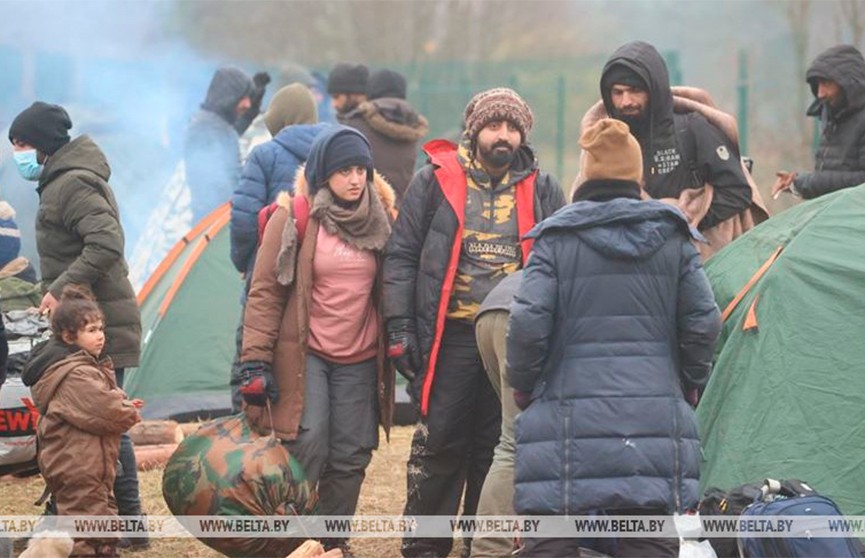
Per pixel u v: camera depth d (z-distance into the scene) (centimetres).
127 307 1773
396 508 1986
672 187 1895
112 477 1603
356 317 1650
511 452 1523
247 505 1573
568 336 1353
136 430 2295
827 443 1627
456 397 1645
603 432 1327
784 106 5894
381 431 2511
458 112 6294
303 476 1606
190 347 2558
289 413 1620
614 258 1348
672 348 1366
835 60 2167
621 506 1320
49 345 1602
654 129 1881
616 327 1347
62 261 1766
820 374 1652
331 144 1639
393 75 2898
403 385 2634
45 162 1777
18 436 1805
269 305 1625
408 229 1650
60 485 1584
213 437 1609
